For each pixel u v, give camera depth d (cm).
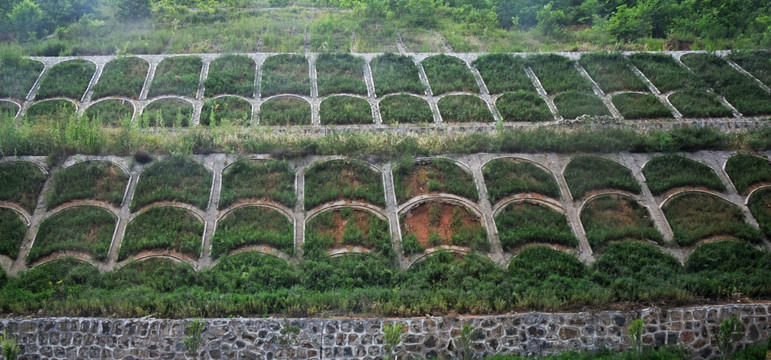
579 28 2784
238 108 1984
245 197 1596
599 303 1317
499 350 1250
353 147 1752
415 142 1769
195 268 1414
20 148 1700
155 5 2891
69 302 1275
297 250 1468
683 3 2767
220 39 2556
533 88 2158
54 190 1573
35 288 1333
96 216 1514
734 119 2003
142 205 1562
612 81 2203
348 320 1255
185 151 1706
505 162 1725
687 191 1666
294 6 3105
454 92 2122
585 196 1645
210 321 1241
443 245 1492
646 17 2683
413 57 2331
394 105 2016
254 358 1224
